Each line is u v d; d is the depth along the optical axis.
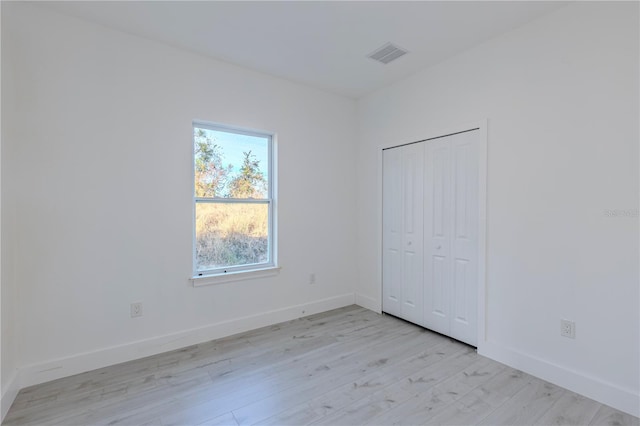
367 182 3.83
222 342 2.83
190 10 2.18
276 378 2.22
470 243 2.71
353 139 3.95
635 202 1.85
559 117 2.15
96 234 2.36
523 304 2.34
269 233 3.37
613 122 1.92
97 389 2.07
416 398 1.99
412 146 3.25
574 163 2.08
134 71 2.50
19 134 2.08
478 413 1.84
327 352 2.62
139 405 1.91
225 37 2.53
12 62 2.04
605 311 1.96
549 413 1.85
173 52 2.68
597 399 1.97
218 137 3.03
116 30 2.42
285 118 3.35
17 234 2.08
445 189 2.92
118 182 2.44
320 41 2.58
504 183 2.45
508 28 2.38
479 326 2.61
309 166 3.56
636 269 1.84
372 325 3.24
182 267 2.74
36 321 2.14
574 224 2.09
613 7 1.91
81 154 2.29
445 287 2.94
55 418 1.79
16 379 2.01
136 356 2.51
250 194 3.23
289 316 3.40
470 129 2.69
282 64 3.00
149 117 2.57
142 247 2.55
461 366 2.39
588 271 2.03
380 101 3.62
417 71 3.13
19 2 2.08
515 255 2.39
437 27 2.37
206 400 1.96
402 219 3.38
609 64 1.93
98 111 2.36
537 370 2.25
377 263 3.68
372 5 2.12
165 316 2.65
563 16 2.12
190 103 2.77
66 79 2.24
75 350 2.28
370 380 2.20
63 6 2.14
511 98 2.41
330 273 3.75
